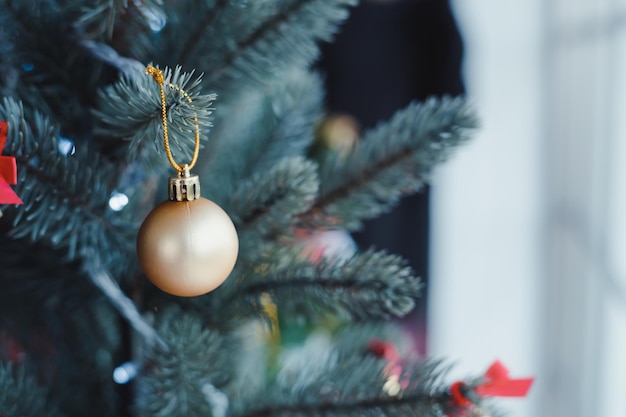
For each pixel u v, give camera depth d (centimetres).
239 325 52
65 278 49
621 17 84
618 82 86
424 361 50
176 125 41
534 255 118
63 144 45
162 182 51
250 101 56
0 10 43
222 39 47
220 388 50
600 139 94
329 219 52
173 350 46
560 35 109
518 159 117
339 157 54
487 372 46
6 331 52
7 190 39
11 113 42
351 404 48
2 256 48
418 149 51
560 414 112
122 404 50
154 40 46
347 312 51
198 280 42
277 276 50
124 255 48
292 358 62
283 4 47
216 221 42
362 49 116
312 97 61
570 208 109
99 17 43
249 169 56
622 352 85
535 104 114
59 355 53
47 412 49
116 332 54
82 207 45
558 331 113
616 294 86
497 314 123
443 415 46
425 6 114
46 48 45
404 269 49
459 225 122
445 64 112
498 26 114
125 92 42
